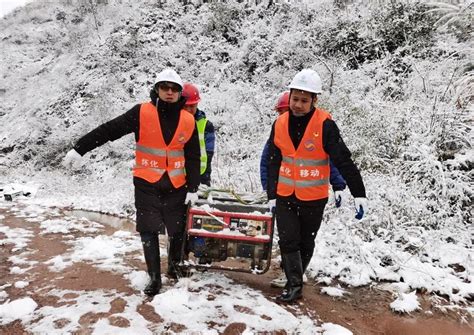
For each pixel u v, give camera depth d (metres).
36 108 14.41
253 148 8.70
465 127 6.54
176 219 3.95
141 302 3.62
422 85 7.85
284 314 3.56
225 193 4.55
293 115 3.71
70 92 13.99
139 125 3.77
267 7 13.37
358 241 5.12
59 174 11.18
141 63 13.38
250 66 11.86
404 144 6.77
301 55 10.66
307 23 11.88
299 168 3.76
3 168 11.97
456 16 9.23
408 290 4.34
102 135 3.75
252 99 10.21
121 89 12.76
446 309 3.99
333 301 4.04
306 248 4.06
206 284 4.06
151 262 3.79
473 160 6.14
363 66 9.39
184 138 3.82
